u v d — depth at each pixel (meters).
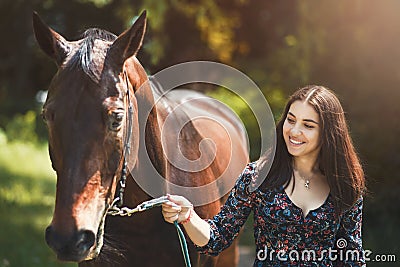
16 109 31.42
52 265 10.62
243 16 24.89
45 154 24.53
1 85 34.84
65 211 4.39
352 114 13.44
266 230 5.41
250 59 24.91
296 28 16.75
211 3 22.39
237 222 5.57
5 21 33.78
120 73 4.71
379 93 13.39
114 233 5.64
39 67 34.38
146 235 5.67
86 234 4.41
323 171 5.40
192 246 6.00
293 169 5.43
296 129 5.32
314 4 13.53
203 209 6.28
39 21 4.88
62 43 4.87
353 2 13.27
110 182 4.64
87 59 4.62
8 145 24.66
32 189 17.53
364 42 13.34
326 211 5.30
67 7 29.80
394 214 12.94
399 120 13.32
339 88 13.71
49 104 4.55
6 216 13.77
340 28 13.61
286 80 17.02
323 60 13.89
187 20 22.70
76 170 4.43
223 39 23.88
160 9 13.59
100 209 4.56
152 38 14.77
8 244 11.47
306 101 5.32
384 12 13.08
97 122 4.49
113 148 4.59
